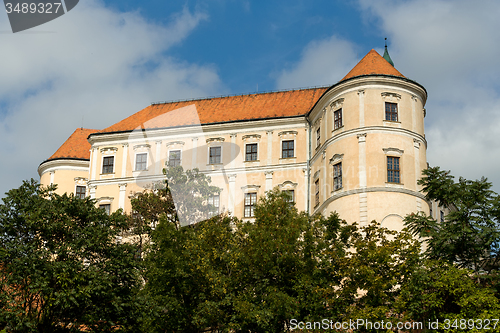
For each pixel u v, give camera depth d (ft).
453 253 92.38
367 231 96.68
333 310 84.99
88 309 87.25
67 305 80.84
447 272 83.05
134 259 97.25
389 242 95.14
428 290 85.92
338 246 90.33
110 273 90.99
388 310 83.35
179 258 89.92
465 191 95.25
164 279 91.30
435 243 91.76
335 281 89.15
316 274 87.30
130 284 93.56
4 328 80.07
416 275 82.99
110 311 87.35
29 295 85.97
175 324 89.92
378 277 84.53
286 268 89.15
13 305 81.66
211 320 86.33
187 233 92.22
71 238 92.17
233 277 91.35
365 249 89.66
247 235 95.55
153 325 90.43
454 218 92.99
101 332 88.89
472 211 93.04
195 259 90.38
